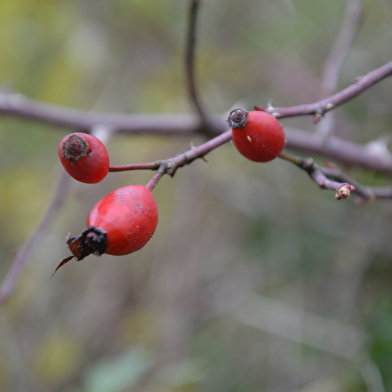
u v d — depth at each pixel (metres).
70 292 5.20
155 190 5.05
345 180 2.04
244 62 5.10
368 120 4.35
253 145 1.44
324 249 4.29
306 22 5.30
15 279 2.38
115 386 2.79
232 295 4.50
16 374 4.98
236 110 1.43
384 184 3.69
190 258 4.81
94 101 5.18
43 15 4.87
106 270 5.17
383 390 2.86
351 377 3.12
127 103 5.11
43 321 5.16
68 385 4.86
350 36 2.62
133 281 4.99
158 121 2.90
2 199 5.21
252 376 4.05
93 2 5.12
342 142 2.80
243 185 4.79
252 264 4.57
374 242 4.04
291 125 4.77
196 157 1.48
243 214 4.77
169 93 5.06
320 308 4.09
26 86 4.98
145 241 1.31
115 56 5.19
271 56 5.11
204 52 5.07
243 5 5.28
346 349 3.72
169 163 1.43
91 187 5.09
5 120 5.23
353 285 4.01
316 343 3.88
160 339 4.57
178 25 5.18
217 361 4.22
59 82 4.98
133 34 5.20
